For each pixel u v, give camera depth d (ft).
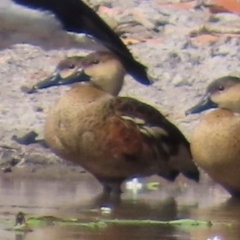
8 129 45.62
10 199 34.78
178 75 49.16
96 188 39.47
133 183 40.86
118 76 40.47
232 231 28.66
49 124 38.68
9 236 26.86
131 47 50.67
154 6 52.49
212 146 37.09
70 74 41.57
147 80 38.40
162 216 31.65
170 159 38.83
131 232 28.09
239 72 49.73
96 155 37.86
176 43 50.90
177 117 46.75
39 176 42.83
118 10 52.03
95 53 40.63
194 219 31.04
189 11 52.70
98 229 28.48
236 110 39.29
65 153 38.60
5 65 48.85
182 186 41.50
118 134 37.65
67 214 31.37
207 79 49.19
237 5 53.01
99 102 37.99
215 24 51.98
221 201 36.42
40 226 28.73
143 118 38.27
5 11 33.83
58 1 34.12
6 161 44.34
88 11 34.88
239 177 37.19
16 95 47.42
